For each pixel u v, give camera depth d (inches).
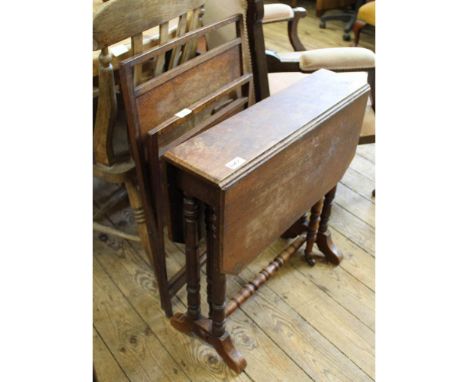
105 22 40.5
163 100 44.5
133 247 70.3
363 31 147.2
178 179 41.0
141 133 42.9
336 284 64.5
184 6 47.1
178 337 57.2
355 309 61.0
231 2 54.7
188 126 49.5
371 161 89.1
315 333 57.9
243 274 65.8
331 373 53.5
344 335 57.7
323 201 61.0
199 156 39.2
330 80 51.8
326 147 48.3
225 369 53.6
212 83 50.3
